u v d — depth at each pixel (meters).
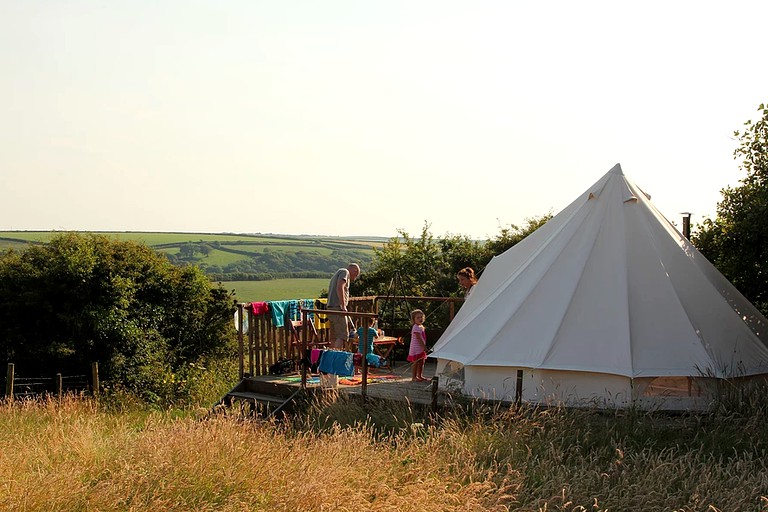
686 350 10.33
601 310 10.75
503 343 10.95
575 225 11.78
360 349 13.38
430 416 9.77
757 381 10.61
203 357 25.14
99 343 22.12
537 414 9.29
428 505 6.77
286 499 6.83
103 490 6.91
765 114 12.81
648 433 8.69
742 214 13.21
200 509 6.74
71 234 23.09
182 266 25.41
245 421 9.10
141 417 14.38
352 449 8.16
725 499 6.81
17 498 6.66
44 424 11.16
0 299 21.70
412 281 27.36
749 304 12.26
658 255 11.20
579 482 7.24
